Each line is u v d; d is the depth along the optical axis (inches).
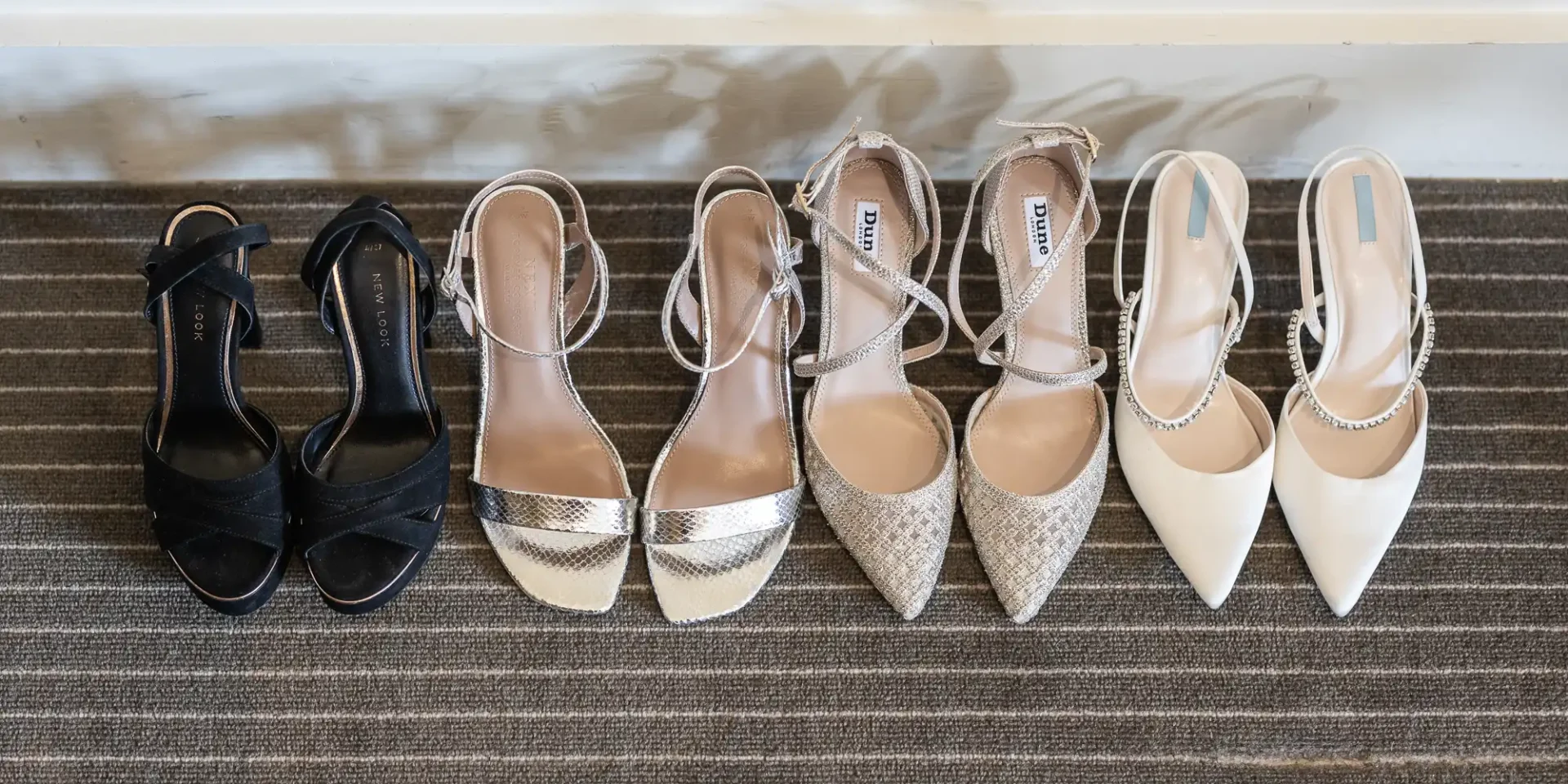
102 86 48.8
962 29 48.4
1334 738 47.5
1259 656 48.4
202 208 47.1
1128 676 47.9
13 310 52.5
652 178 56.1
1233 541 47.3
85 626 47.7
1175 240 49.6
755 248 48.5
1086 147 45.8
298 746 46.4
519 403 49.1
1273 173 56.3
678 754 46.5
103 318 52.6
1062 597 48.9
